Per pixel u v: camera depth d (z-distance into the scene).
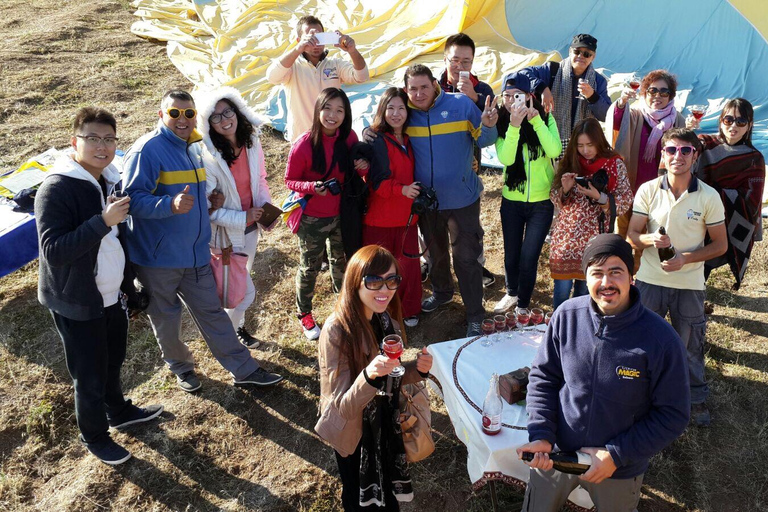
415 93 4.60
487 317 5.52
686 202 3.96
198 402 4.73
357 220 4.96
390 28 10.97
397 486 3.20
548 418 2.93
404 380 3.07
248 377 4.74
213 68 10.37
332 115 4.55
